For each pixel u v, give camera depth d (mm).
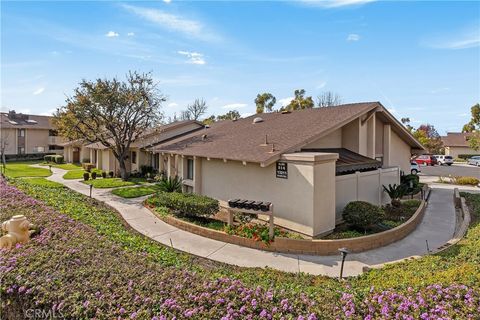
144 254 6168
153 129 24734
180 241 9383
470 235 9273
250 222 10508
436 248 8805
